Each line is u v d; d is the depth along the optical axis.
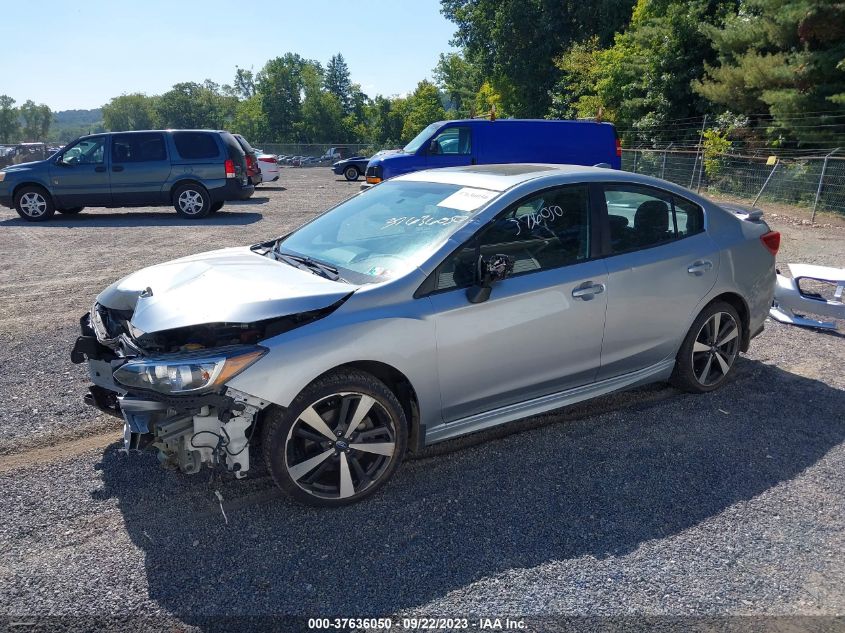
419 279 3.52
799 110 18.31
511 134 13.57
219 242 10.87
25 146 33.19
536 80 36.09
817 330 6.58
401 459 3.55
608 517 3.36
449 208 3.99
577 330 4.01
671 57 24.73
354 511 3.38
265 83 100.12
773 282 5.18
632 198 4.40
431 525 3.27
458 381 3.63
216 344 3.24
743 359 5.69
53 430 4.24
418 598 2.77
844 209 15.60
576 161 13.68
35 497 3.48
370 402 3.37
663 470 3.83
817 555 3.09
